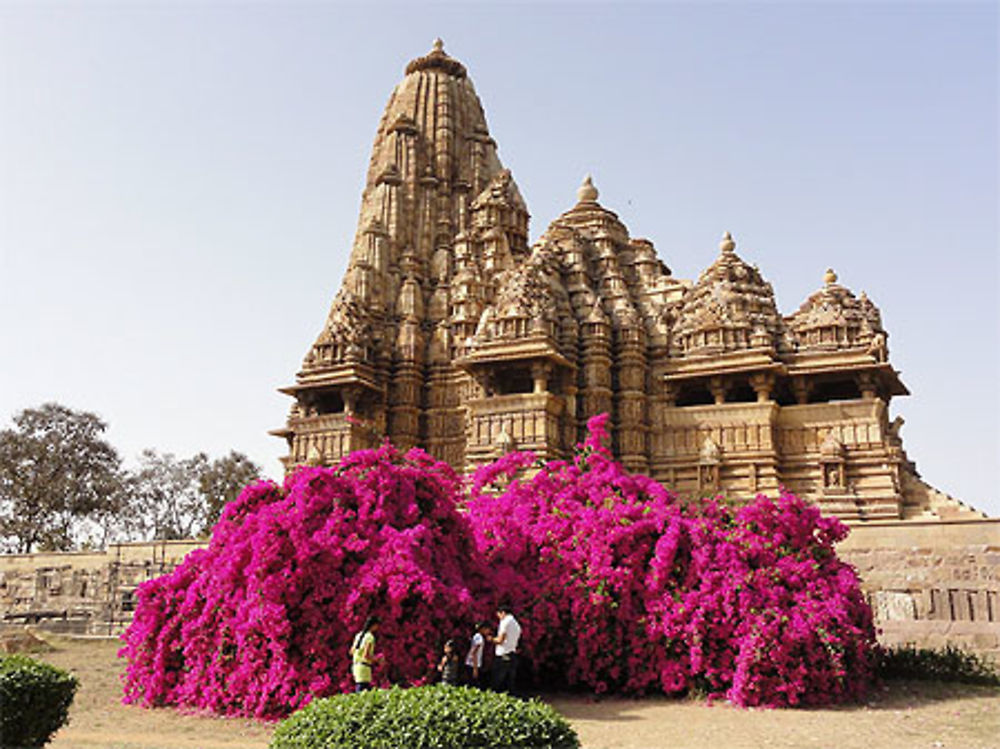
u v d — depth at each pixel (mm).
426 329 46625
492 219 49312
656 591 16688
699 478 36031
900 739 12711
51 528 60000
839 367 35406
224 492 68188
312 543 14914
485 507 19375
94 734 13180
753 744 12359
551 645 16938
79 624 34438
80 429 61375
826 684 15680
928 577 23344
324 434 41969
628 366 39719
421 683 14250
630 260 45625
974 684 17953
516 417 37438
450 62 57219
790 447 35875
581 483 19188
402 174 52062
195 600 16078
